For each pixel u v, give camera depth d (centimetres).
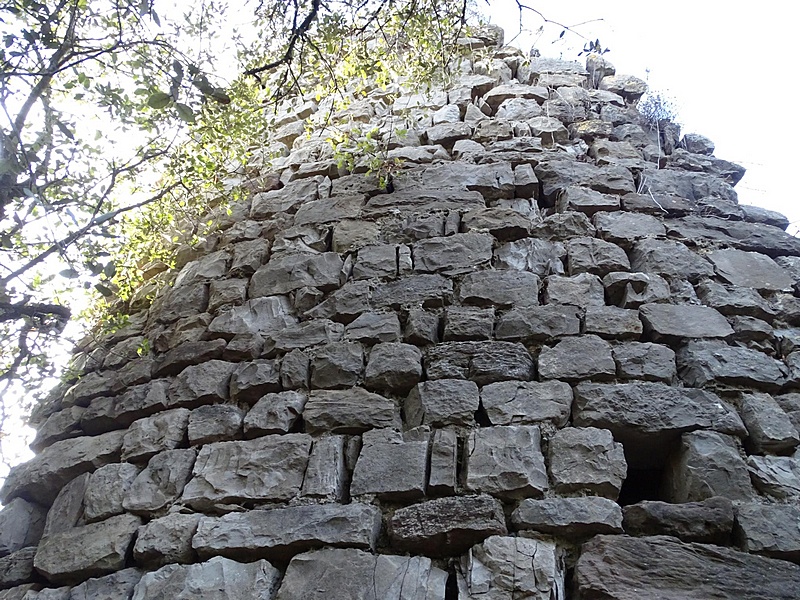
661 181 643
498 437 415
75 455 491
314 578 365
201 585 378
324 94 695
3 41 425
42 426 543
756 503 388
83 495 463
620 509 378
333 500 403
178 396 496
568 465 399
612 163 665
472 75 808
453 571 365
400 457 413
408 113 755
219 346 520
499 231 564
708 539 369
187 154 603
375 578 359
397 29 688
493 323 489
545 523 371
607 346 466
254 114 692
